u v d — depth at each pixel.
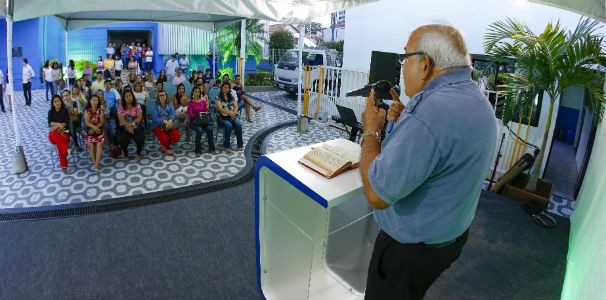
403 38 6.73
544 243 3.46
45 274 2.83
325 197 1.58
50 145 6.09
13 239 3.29
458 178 1.26
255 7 4.78
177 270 2.91
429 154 1.18
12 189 4.36
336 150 1.97
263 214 2.18
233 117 6.00
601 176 2.95
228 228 3.57
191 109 5.88
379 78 2.64
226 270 2.92
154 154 5.77
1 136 6.56
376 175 1.23
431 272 1.46
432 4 6.07
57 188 4.42
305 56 11.52
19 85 11.95
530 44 3.91
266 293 2.32
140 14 8.17
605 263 1.86
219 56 15.52
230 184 4.66
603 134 3.41
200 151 5.83
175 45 16.06
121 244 3.25
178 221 3.68
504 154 5.15
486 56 5.12
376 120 1.46
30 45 12.01
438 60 1.27
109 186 4.51
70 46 14.68
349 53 7.86
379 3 7.04
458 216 1.33
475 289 2.79
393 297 1.51
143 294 2.63
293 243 2.01
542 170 4.98
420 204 1.33
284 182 1.97
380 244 1.54
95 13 7.84
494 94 5.05
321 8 5.43
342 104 7.66
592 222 2.69
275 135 7.13
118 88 7.43
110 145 5.52
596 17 3.54
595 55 3.67
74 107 5.86
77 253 3.10
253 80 13.88
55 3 3.95
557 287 2.85
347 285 2.26
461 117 1.19
